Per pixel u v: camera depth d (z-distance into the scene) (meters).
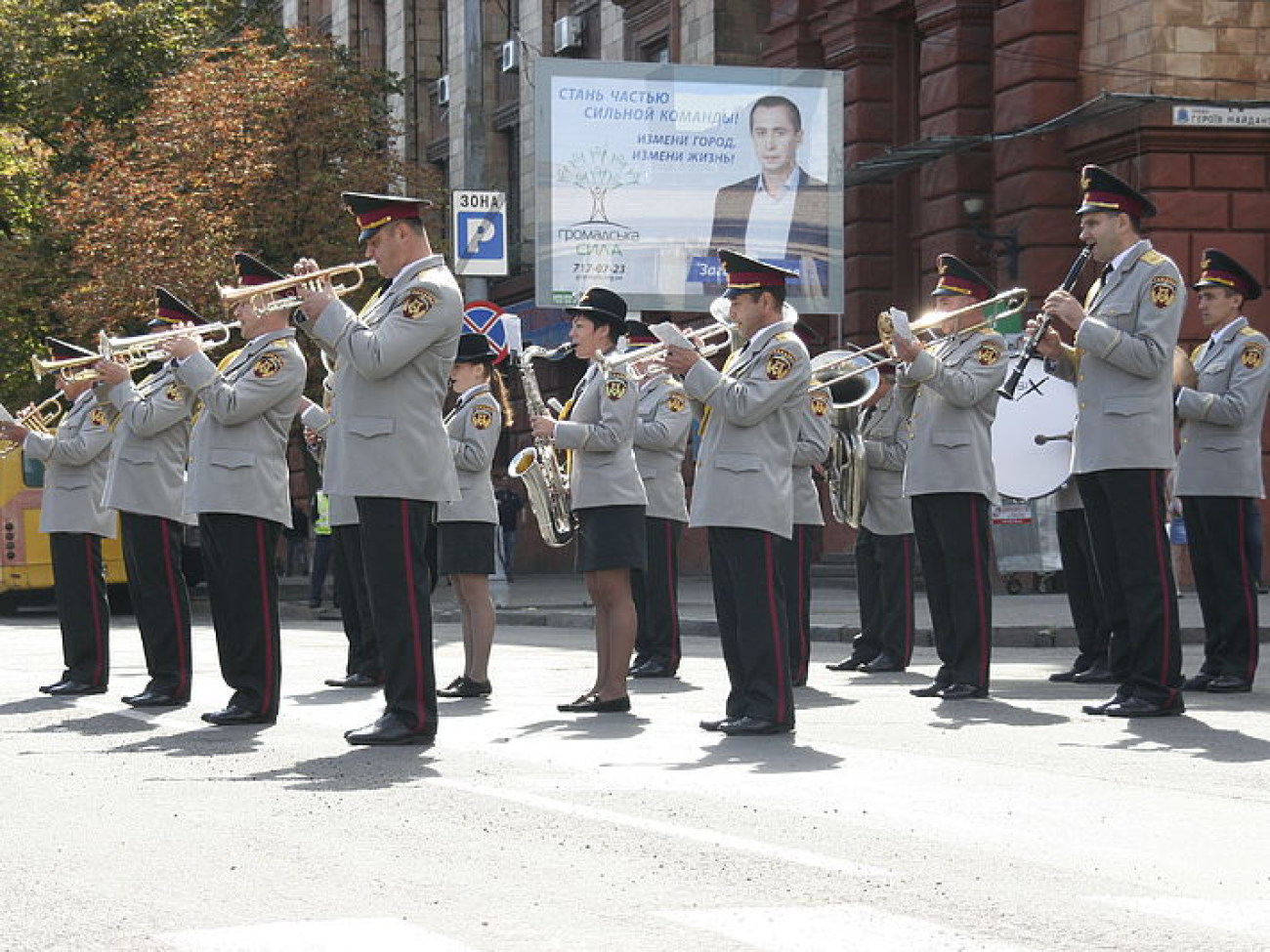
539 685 15.47
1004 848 7.90
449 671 16.97
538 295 31.73
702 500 11.62
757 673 11.67
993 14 30.77
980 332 14.12
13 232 42.91
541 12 46.53
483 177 29.42
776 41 36.28
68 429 14.79
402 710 11.20
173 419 13.42
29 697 14.52
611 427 13.18
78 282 37.62
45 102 42.19
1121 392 12.58
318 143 36.59
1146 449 12.51
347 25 55.50
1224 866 7.56
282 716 12.95
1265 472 27.58
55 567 14.77
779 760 10.45
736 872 7.40
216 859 7.76
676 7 39.09
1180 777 9.82
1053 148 29.08
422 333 10.80
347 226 36.56
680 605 28.12
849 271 34.31
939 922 6.62
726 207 32.28
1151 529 12.59
